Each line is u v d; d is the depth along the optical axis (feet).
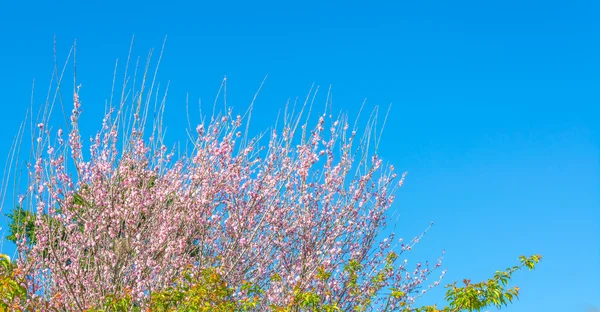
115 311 25.88
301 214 32.91
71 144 30.83
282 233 32.78
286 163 32.99
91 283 29.27
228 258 29.78
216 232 32.40
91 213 30.40
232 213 31.37
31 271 28.84
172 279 27.89
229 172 31.94
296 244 33.14
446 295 25.07
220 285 25.48
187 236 30.60
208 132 33.09
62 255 30.45
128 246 29.68
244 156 32.86
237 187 31.99
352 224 34.17
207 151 32.78
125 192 31.45
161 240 29.81
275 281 31.55
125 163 31.65
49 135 30.30
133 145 32.07
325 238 31.94
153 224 31.27
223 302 25.40
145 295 28.12
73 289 29.27
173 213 30.94
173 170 33.65
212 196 31.12
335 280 32.01
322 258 31.35
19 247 29.50
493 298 24.26
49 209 30.50
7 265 21.66
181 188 32.19
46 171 30.27
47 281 30.71
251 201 30.96
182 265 28.76
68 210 30.22
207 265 30.96
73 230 31.73
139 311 28.07
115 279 29.14
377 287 33.53
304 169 31.60
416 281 36.50
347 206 33.17
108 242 30.07
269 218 31.86
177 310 24.99
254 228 31.91
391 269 34.40
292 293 28.48
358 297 32.04
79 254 30.58
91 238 30.09
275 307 27.12
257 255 32.17
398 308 33.99
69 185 30.78
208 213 31.48
